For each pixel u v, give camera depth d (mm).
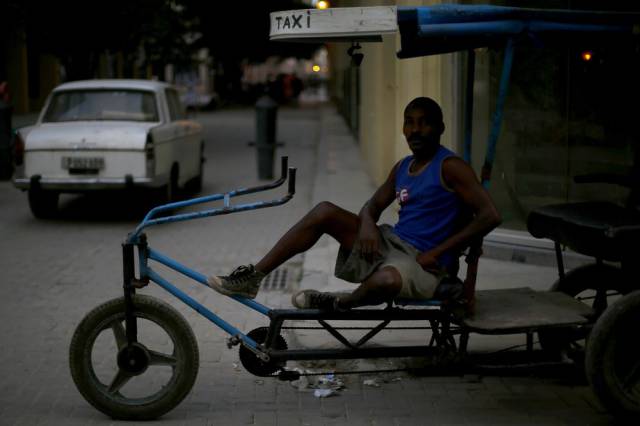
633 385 4305
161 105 11609
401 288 4312
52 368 5496
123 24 18531
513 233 8375
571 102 8180
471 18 4332
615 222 4613
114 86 11609
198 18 45625
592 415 4629
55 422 4562
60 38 18344
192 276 4566
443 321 4590
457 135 8812
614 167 7961
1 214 11648
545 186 8352
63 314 6805
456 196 4484
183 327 4512
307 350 4613
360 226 4508
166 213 11516
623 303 4230
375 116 13695
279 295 7316
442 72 8914
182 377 4535
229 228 10602
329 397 4926
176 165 11961
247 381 5199
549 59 8266
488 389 5031
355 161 17453
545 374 4734
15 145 10594
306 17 4305
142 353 4523
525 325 4383
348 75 26938
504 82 4535
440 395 4938
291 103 50188
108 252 9172
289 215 11469
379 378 5219
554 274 7707
